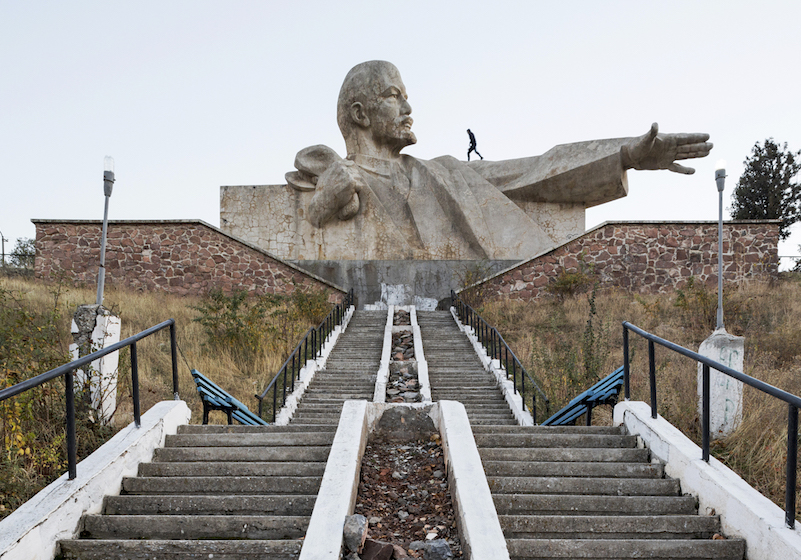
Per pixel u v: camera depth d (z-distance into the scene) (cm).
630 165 2012
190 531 372
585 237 1795
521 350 1157
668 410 716
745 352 1001
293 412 841
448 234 2028
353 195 1981
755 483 550
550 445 520
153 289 1803
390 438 544
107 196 732
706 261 1798
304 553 304
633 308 1467
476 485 376
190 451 482
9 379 605
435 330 1386
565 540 351
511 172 2178
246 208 2088
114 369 699
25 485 500
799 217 3105
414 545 346
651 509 405
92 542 344
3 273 1903
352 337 1338
